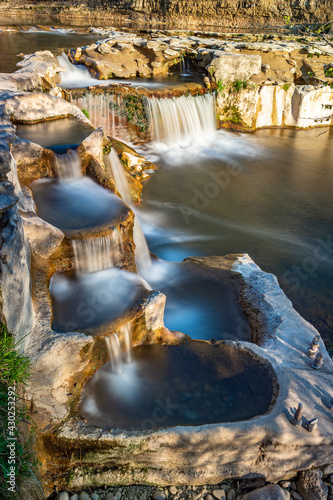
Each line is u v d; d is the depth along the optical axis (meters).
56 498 5.15
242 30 31.25
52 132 11.03
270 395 6.04
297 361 6.80
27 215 7.51
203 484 5.53
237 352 6.77
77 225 8.00
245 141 18.61
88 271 7.74
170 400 5.86
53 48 19.89
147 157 16.09
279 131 20.05
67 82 16.70
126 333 6.49
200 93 18.28
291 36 23.39
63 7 36.25
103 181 9.52
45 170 9.49
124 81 18.08
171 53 19.83
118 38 20.58
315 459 5.60
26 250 6.42
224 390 6.09
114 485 5.38
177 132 17.55
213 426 5.42
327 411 5.90
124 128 16.44
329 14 30.50
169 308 8.23
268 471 5.54
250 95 18.80
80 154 9.78
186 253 11.02
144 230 11.94
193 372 6.36
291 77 20.05
